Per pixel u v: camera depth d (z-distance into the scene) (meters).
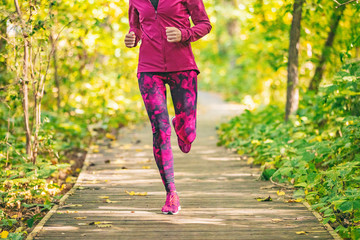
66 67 10.68
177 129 5.02
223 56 30.73
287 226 4.62
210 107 18.30
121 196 5.78
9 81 8.12
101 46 10.88
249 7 10.30
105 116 11.93
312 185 5.59
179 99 4.91
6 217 5.13
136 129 11.77
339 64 9.34
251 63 18.22
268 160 7.16
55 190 6.11
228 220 4.81
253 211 5.10
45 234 4.46
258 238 4.32
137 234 4.44
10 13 6.25
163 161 4.96
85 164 7.79
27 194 5.75
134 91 14.12
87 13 9.24
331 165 6.54
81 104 11.53
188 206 5.30
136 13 5.11
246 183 6.42
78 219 4.88
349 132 6.50
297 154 6.78
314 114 8.58
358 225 4.59
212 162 7.91
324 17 9.16
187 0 4.88
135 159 8.20
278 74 13.25
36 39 6.60
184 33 4.69
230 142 9.28
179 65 4.83
